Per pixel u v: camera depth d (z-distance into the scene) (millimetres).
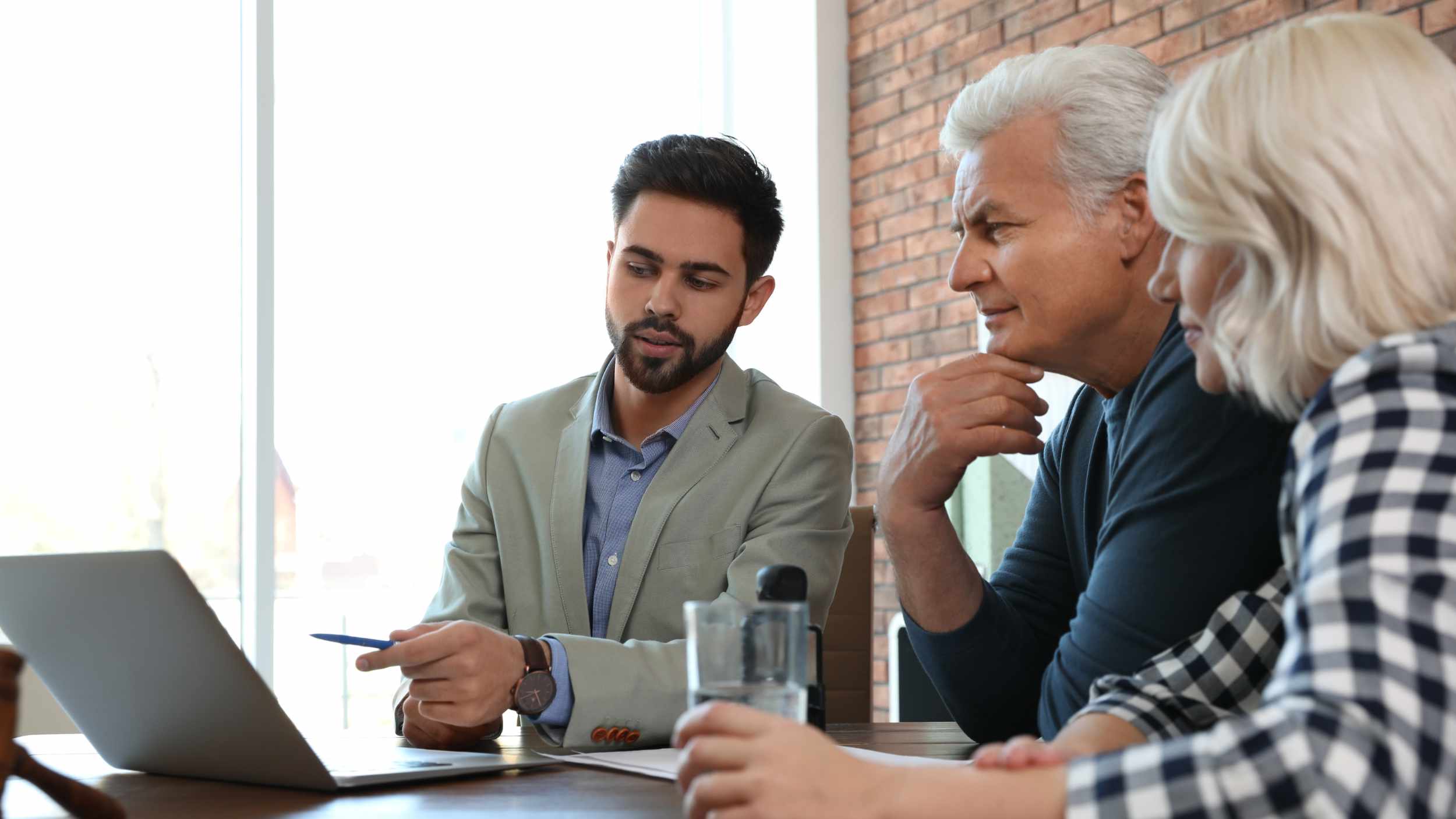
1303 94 789
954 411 1293
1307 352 778
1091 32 3709
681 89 4730
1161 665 1021
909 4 4383
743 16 4824
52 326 3654
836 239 4586
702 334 1692
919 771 674
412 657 1225
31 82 3682
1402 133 774
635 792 992
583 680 1275
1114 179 1224
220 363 3828
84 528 3650
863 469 4500
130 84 3785
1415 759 599
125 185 3764
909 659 2379
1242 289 821
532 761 1157
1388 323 758
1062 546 1467
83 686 1073
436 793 997
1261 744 620
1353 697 613
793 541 1630
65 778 827
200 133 3859
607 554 1715
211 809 941
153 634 962
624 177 1723
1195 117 832
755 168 1730
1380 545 646
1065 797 645
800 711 807
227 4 3902
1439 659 616
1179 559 1077
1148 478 1133
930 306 4227
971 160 1293
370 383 3998
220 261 3854
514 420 1825
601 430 1761
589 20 4531
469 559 1759
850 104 4641
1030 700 1364
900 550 1326
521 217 4316
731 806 671
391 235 4090
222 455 3805
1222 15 3336
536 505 1741
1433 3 2850
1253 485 1062
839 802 656
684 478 1710
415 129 4168
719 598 1649
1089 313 1249
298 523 3844
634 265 1693
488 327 4211
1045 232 1246
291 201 3959
